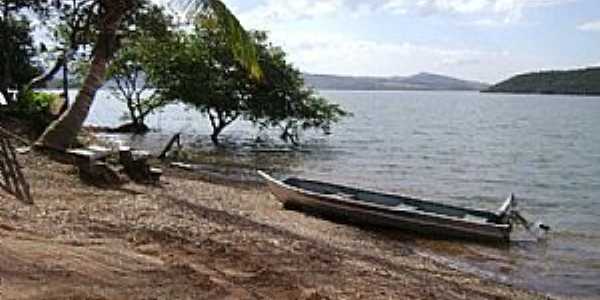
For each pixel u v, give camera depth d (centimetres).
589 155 5353
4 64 3441
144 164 2116
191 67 4566
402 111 13500
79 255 1083
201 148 4278
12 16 3594
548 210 2836
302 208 2117
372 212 1991
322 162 3997
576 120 11219
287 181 2316
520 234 2161
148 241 1289
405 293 1259
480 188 3416
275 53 4597
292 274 1227
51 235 1192
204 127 6219
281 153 4319
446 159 4662
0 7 3397
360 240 1812
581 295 1526
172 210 1672
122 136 4750
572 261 1834
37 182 1703
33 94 2894
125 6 2255
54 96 3062
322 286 1184
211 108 4669
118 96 5244
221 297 995
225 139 5019
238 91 4612
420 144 5672
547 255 1884
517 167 4422
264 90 4622
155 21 3023
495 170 4203
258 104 4644
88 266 1030
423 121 9700
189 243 1334
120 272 1034
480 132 7694
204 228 1523
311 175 3428
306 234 1750
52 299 857
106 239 1243
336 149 4812
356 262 1476
